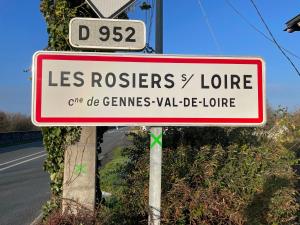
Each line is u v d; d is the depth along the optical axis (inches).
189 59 123.2
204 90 123.1
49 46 220.1
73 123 117.3
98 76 119.3
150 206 123.3
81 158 209.5
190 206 185.2
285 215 209.5
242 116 123.9
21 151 1233.4
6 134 1553.9
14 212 404.8
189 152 205.0
